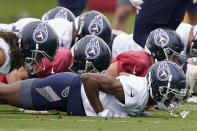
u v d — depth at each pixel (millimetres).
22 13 73938
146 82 22547
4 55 21547
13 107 26219
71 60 25703
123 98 22375
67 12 30469
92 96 22250
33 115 22672
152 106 23234
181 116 23359
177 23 29781
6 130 18656
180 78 22281
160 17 29438
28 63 23062
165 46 26188
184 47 28797
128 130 19156
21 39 22688
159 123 21062
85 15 28531
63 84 22781
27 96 22984
